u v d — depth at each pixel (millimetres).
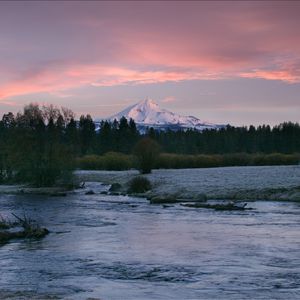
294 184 56625
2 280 18422
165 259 21922
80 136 157125
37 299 15242
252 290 16484
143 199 56500
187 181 67250
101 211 43562
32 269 20281
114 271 19750
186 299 15391
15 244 26375
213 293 16141
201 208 44750
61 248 25016
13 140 84062
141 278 18547
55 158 78500
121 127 176500
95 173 95312
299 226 32156
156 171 88312
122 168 109125
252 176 68812
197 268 19984
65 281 18172
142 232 30422
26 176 81812
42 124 83062
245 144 199125
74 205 49844
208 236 28312
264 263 20734
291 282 17531
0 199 58500
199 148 184750
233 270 19531
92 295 15969
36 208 47062
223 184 61188
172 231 30656
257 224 33312
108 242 26750
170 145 185125
